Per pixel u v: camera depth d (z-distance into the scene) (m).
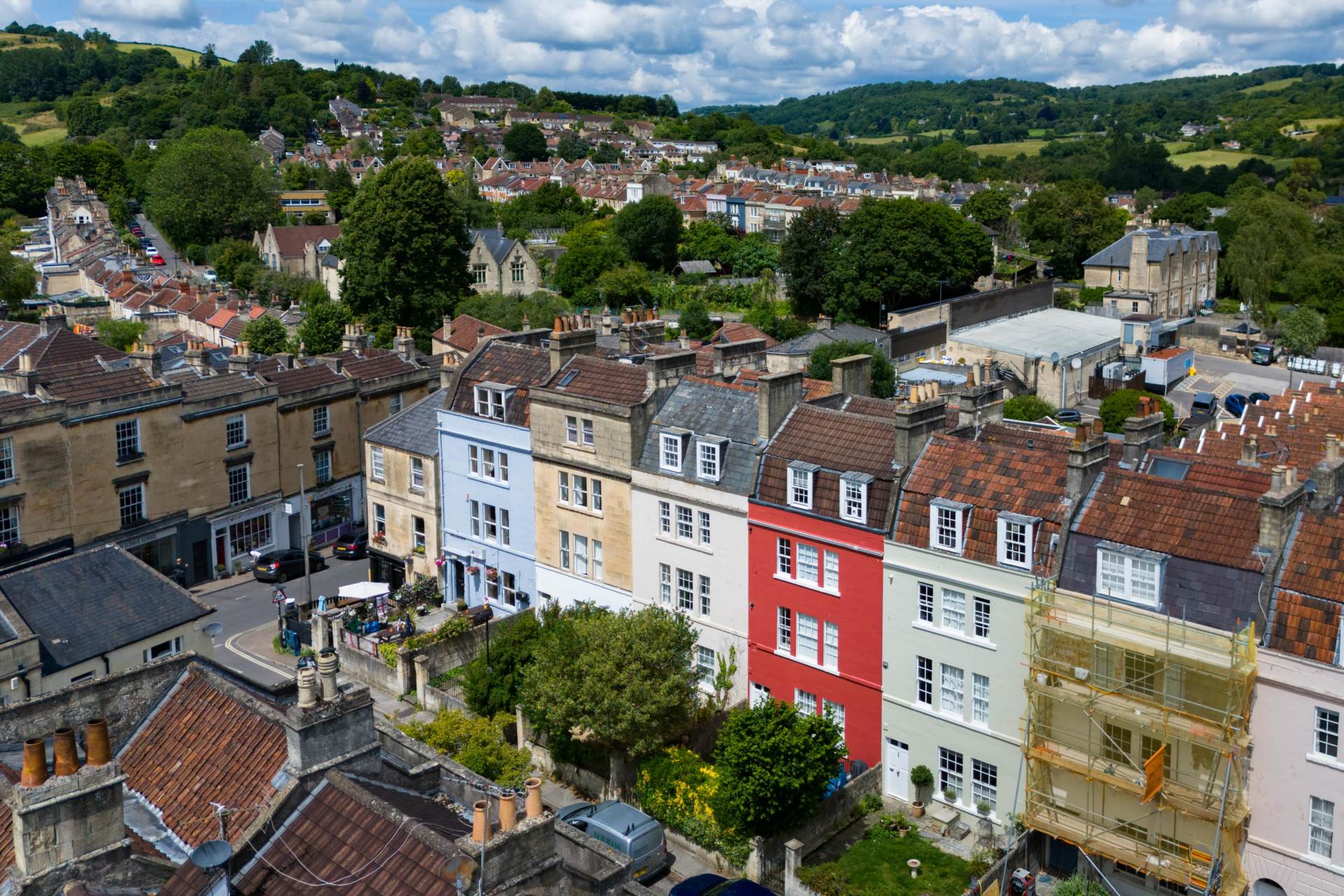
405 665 57.72
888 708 47.47
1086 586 41.03
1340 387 78.19
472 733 46.41
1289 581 37.19
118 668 43.44
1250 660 36.09
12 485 64.56
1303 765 36.25
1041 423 86.62
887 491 46.78
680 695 47.34
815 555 49.19
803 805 42.97
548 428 59.94
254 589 73.44
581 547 60.09
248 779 27.03
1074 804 41.59
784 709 43.81
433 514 69.12
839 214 166.75
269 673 60.38
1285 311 150.12
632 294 166.12
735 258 189.62
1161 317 143.38
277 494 78.88
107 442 68.88
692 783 45.12
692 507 53.59
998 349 123.62
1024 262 198.12
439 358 93.81
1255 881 37.66
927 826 45.78
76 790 22.62
